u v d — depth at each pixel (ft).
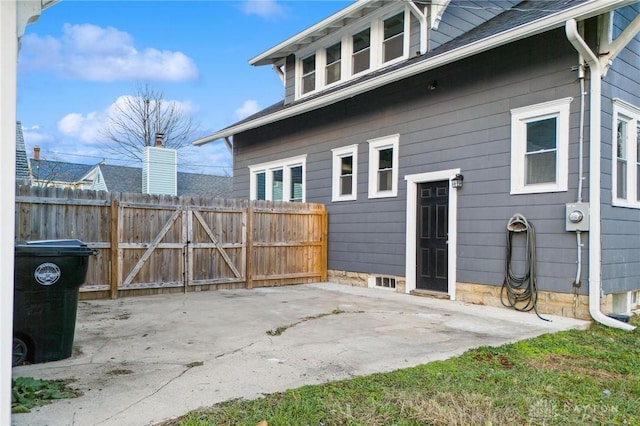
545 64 21.63
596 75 19.77
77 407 9.76
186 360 13.47
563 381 12.16
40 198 23.26
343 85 34.86
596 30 20.02
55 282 13.32
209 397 10.44
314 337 16.49
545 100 21.57
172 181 63.00
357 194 32.50
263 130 42.52
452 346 15.34
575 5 19.13
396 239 29.30
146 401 10.15
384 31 32.89
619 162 22.20
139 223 26.50
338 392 10.80
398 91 29.35
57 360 13.35
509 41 21.27
